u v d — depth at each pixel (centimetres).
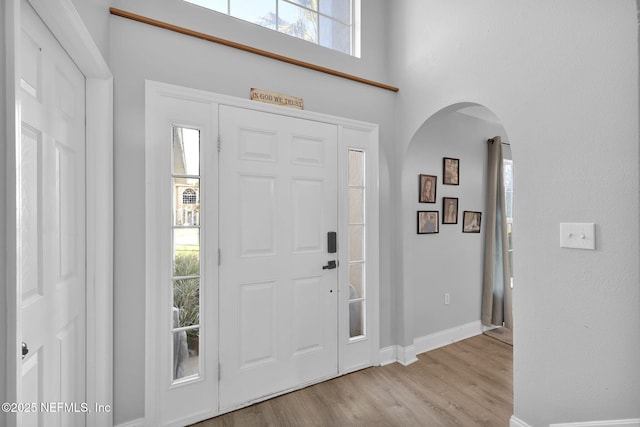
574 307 137
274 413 178
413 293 265
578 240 135
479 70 182
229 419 173
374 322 236
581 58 135
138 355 159
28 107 96
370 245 236
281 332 197
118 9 154
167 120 165
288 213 200
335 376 218
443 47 208
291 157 202
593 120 131
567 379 139
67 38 115
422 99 225
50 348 112
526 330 155
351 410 181
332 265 215
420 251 270
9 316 70
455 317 291
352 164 231
